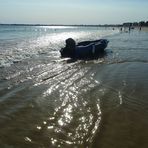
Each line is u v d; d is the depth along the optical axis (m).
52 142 6.16
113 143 6.09
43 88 10.66
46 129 6.85
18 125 7.07
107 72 13.59
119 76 12.56
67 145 6.02
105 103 8.76
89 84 11.20
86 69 14.60
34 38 49.91
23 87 10.74
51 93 9.97
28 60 18.16
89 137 6.39
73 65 16.19
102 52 22.84
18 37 51.31
